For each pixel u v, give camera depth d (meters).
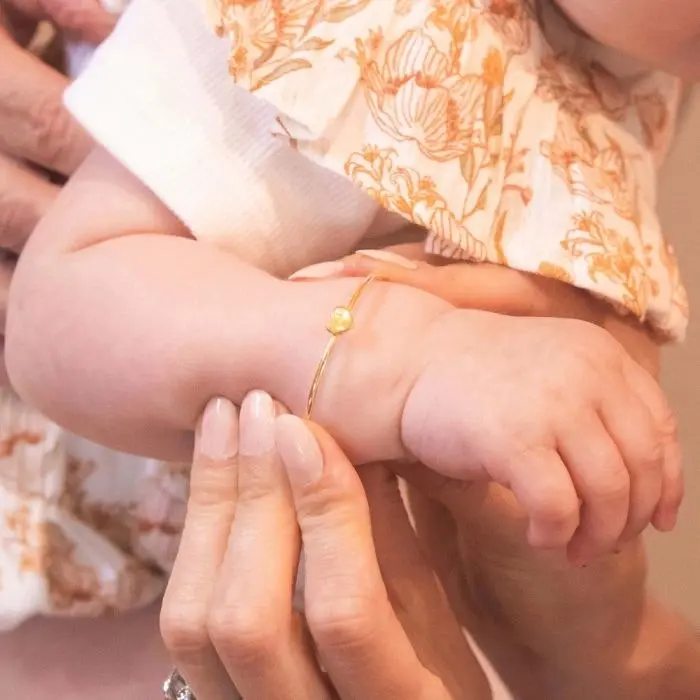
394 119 0.57
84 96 0.57
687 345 0.80
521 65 0.60
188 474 0.66
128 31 0.58
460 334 0.54
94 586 0.66
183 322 0.55
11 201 0.63
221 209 0.57
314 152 0.56
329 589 0.53
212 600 0.54
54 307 0.56
